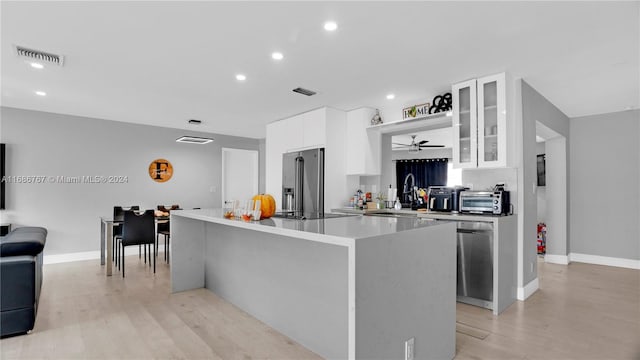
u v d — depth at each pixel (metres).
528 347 2.40
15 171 4.91
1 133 4.81
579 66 3.14
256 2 2.12
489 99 3.37
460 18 2.30
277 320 2.67
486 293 3.19
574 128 5.43
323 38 2.61
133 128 5.94
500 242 3.15
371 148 4.71
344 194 4.83
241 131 6.73
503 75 3.25
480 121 3.39
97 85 3.77
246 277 3.05
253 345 2.41
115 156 5.75
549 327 2.76
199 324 2.77
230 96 4.18
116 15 2.27
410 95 4.09
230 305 3.22
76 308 3.12
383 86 3.74
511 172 3.55
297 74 3.40
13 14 2.24
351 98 4.23
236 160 7.73
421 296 1.93
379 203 4.51
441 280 2.10
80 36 2.57
